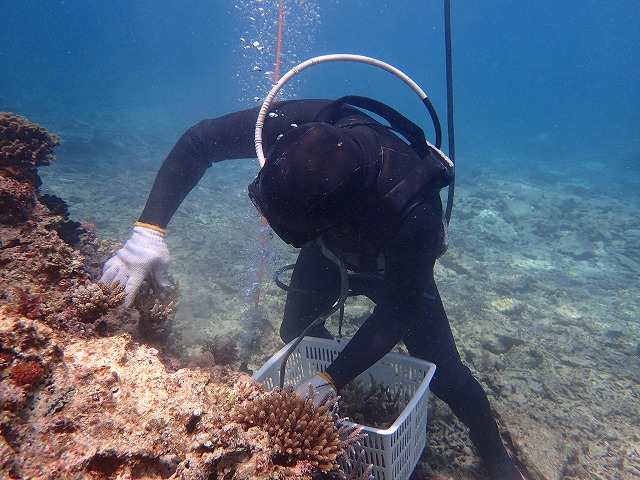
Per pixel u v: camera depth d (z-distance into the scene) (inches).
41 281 38.4
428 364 52.7
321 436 32.9
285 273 113.7
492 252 165.8
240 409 32.3
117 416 27.5
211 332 88.0
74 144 258.2
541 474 57.0
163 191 44.3
